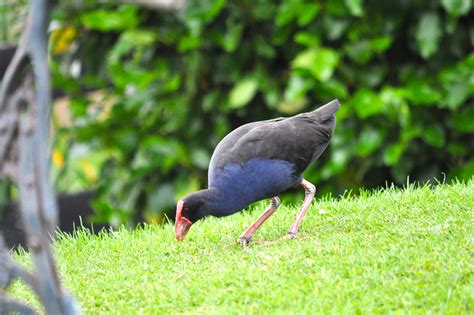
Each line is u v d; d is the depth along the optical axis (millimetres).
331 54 12805
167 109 13898
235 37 13336
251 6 13477
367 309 7996
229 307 8430
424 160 13617
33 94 6359
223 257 9977
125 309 8719
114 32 14273
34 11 6273
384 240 9594
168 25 13703
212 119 13984
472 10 13242
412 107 13219
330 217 11047
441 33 13008
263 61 13727
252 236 10828
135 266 10102
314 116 11023
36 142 6328
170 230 11469
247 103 14102
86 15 13289
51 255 6500
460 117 13203
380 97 12812
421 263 8789
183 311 8555
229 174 10281
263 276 9016
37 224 6352
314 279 8789
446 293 8125
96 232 14906
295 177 10617
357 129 13258
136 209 14211
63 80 13914
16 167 6434
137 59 14133
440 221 10047
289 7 13023
